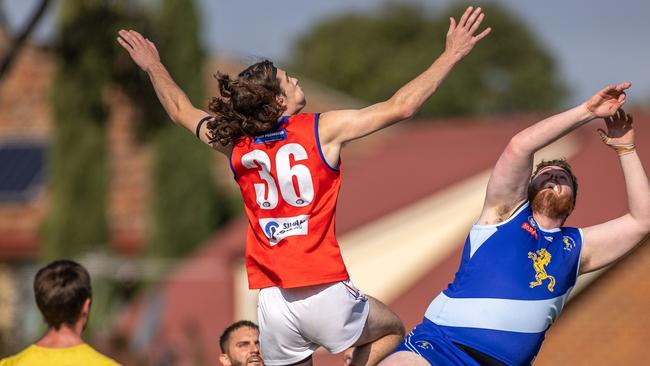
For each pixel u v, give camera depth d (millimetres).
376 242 65062
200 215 88125
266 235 19188
